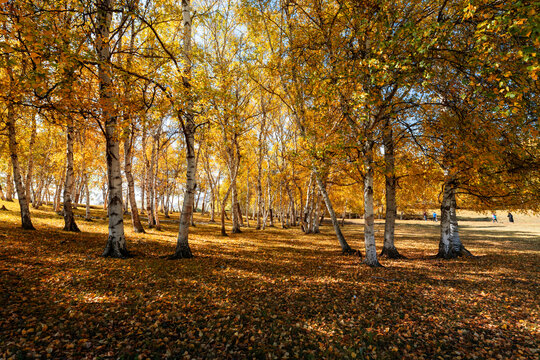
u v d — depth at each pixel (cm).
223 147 2466
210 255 1100
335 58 915
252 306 576
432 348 444
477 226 3328
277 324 505
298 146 2381
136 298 566
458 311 586
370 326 512
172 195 4941
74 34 552
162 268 802
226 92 879
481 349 440
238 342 439
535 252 1411
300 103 1252
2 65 526
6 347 361
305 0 1141
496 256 1277
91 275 668
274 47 1443
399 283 779
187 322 487
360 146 894
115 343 407
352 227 3516
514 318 552
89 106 689
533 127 648
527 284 786
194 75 877
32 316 447
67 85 566
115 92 796
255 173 3312
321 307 592
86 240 1137
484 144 715
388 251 1259
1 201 2455
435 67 821
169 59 868
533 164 877
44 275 631
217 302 582
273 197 3562
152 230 1848
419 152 1091
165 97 759
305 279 811
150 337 430
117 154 902
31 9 495
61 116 676
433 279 833
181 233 1010
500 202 1173
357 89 756
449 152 922
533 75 384
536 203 1116
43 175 2739
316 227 2647
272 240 1897
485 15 560
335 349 431
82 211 2703
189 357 389
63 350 377
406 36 596
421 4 890
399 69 630
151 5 1159
